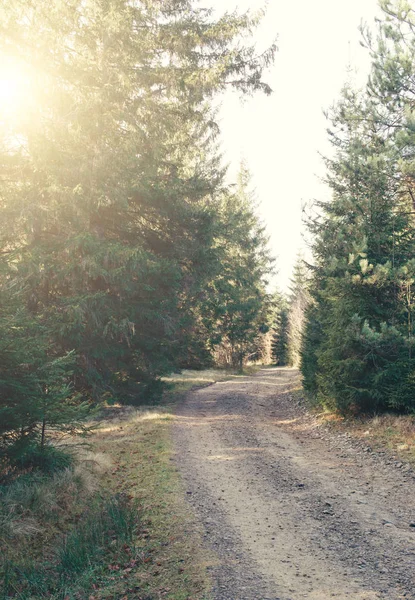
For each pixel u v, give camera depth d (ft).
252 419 63.21
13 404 29.58
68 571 21.09
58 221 54.95
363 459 40.14
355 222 58.75
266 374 161.89
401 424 47.21
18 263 49.32
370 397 52.24
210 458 41.93
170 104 67.87
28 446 30.60
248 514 27.96
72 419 33.81
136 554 22.45
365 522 26.14
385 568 20.40
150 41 62.95
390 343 49.19
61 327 52.85
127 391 70.49
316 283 75.36
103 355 60.90
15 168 52.95
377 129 62.49
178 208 67.15
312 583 19.25
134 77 59.52
